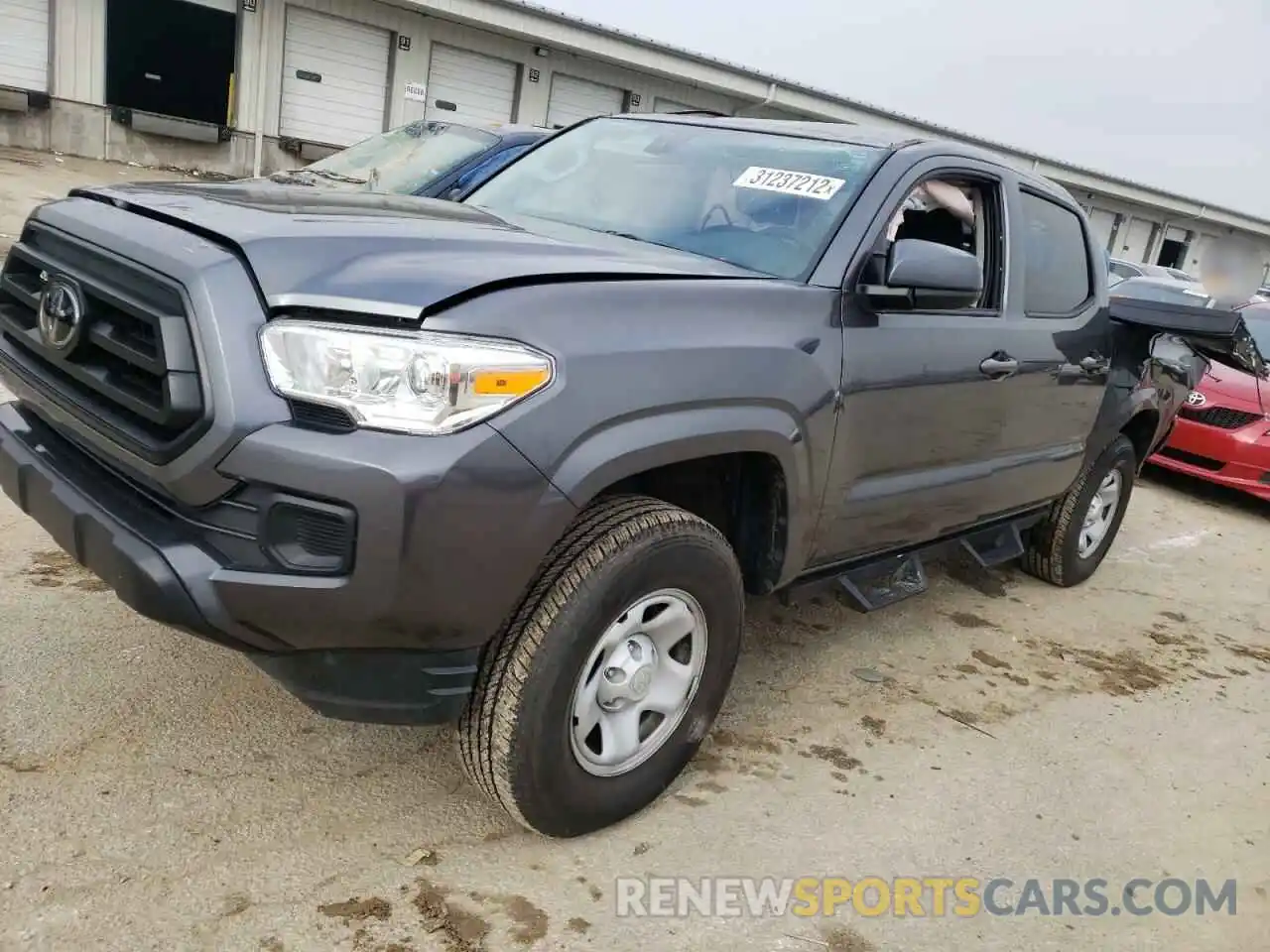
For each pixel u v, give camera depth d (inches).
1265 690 173.5
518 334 83.3
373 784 107.7
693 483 113.7
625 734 103.2
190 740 109.7
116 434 86.5
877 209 122.8
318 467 76.8
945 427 135.0
